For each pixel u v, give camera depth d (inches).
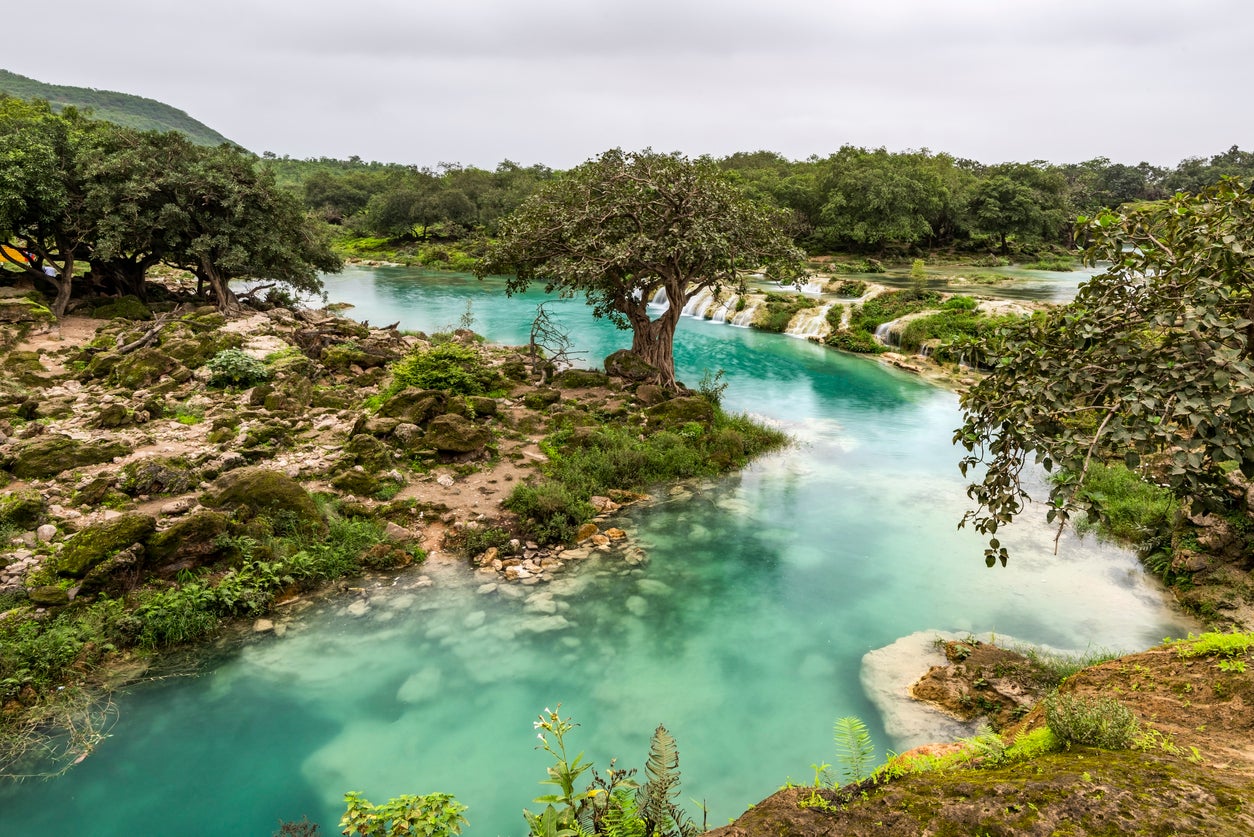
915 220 2802.7
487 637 405.1
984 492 231.1
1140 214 227.6
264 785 297.0
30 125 1062.4
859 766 189.2
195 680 364.2
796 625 419.5
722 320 1578.5
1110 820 138.3
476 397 750.5
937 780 162.9
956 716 331.6
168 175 1101.7
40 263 1112.8
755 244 840.9
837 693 357.7
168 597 404.2
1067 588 454.6
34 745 314.5
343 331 1034.1
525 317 1569.9
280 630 407.8
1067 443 196.5
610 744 321.4
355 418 698.2
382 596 445.4
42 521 456.8
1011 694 335.3
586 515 548.7
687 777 300.8
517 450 658.2
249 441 597.9
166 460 549.0
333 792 294.4
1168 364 188.5
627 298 903.7
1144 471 203.2
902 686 359.6
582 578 472.7
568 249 850.8
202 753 314.3
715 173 848.3
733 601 446.3
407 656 386.9
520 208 914.1
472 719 339.0
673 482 641.0
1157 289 208.2
